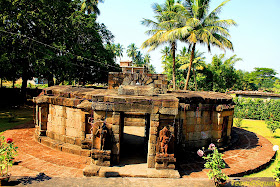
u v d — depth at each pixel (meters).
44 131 10.26
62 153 8.59
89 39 23.70
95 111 7.21
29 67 19.48
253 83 56.78
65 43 20.14
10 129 12.33
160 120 7.14
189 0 18.33
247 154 9.62
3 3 16.31
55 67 20.11
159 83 14.68
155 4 21.20
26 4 17.55
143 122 14.58
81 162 7.71
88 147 8.55
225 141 10.77
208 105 9.79
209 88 36.84
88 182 6.13
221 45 16.52
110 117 7.21
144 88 8.16
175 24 18.55
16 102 23.80
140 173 6.69
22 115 17.31
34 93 25.52
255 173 7.85
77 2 22.27
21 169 6.94
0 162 5.88
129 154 8.66
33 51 17.66
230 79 37.12
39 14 17.89
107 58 25.19
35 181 6.07
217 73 35.69
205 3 17.48
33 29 19.08
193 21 16.69
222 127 10.32
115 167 7.07
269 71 56.78
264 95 23.20
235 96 24.92
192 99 9.30
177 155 8.74
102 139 7.03
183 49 35.69
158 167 7.00
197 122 9.63
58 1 19.53
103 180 6.29
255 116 21.77
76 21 20.42
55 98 9.66
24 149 8.89
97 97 7.17
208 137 10.02
